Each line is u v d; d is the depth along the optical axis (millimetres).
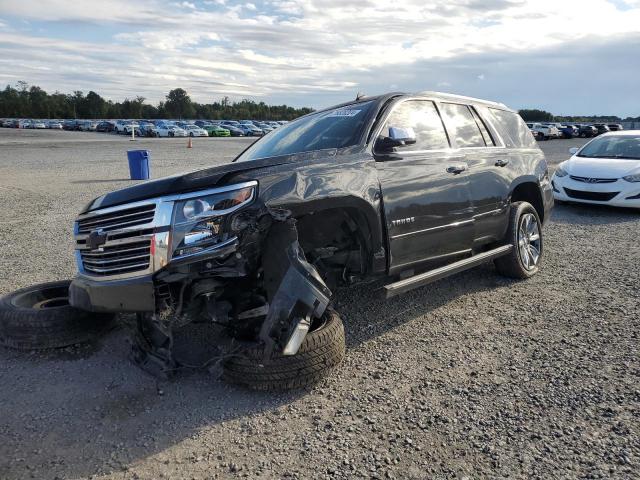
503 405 3355
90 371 3842
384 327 4672
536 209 6539
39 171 18922
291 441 3018
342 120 4711
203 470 2773
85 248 3689
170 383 3662
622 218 9844
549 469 2729
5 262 6746
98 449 2949
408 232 4426
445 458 2844
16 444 2986
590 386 3559
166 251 3297
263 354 3365
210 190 3338
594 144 11938
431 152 4859
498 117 6168
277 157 3832
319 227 4078
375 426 3150
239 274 3369
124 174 18062
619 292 5484
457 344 4301
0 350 4168
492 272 6293
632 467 2725
